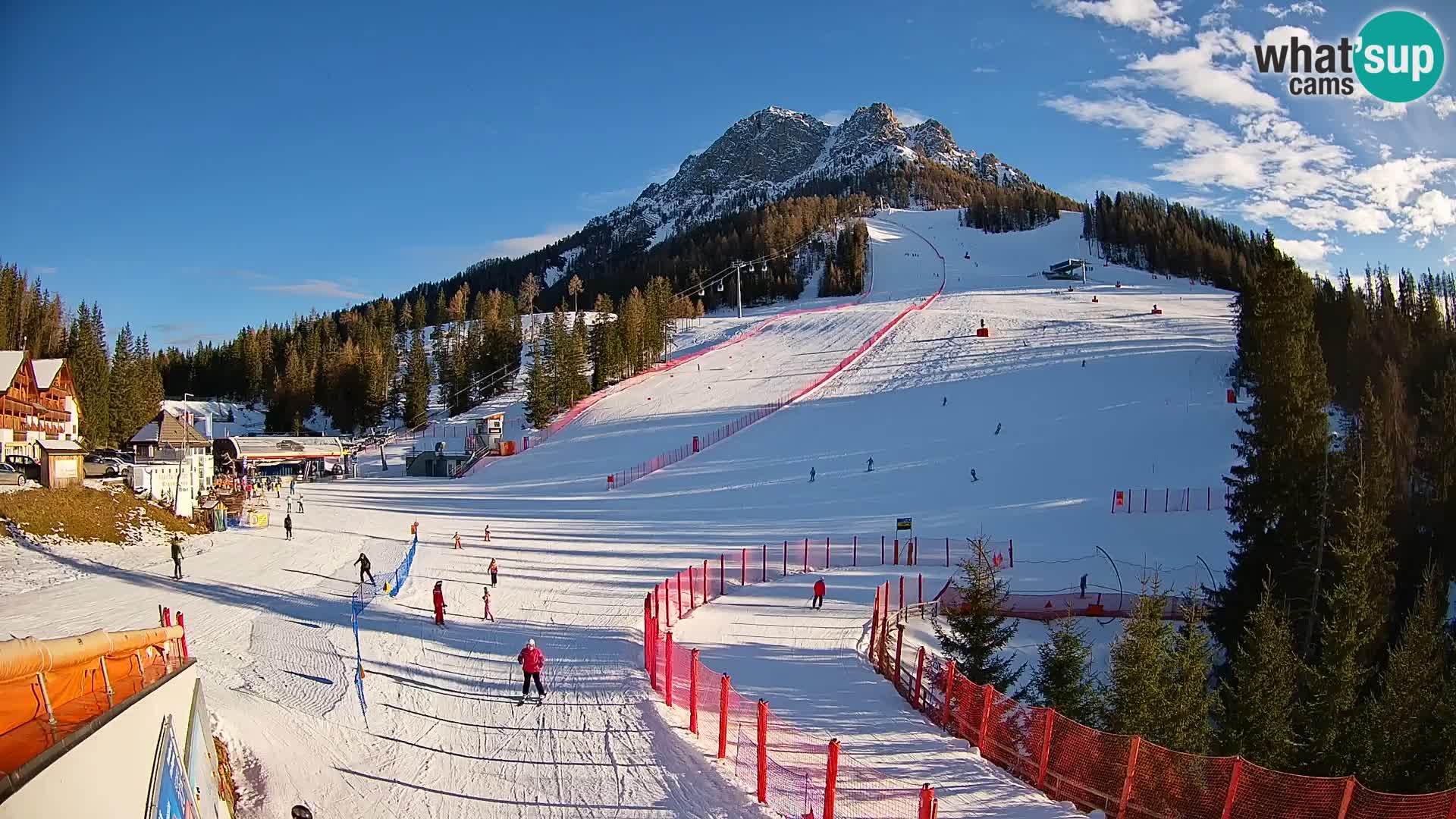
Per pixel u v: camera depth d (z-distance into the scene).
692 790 16.00
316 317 186.25
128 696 9.01
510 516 54.78
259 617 28.62
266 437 94.88
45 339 114.94
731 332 127.25
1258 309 36.03
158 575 33.84
